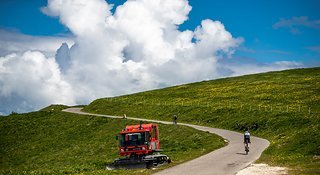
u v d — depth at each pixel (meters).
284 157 32.31
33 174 32.75
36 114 112.62
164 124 75.94
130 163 33.22
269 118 65.75
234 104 91.69
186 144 55.28
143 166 32.78
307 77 126.00
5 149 81.25
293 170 24.95
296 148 36.16
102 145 68.56
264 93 103.25
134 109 111.25
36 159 69.56
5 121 106.06
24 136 90.12
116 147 64.75
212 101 103.25
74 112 118.38
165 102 114.81
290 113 66.50
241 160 32.59
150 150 36.28
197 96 118.19
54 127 94.81
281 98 91.19
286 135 50.38
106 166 34.03
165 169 30.00
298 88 103.31
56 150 74.44
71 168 35.25
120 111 112.88
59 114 109.69
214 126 75.50
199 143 53.38
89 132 85.06
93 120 94.19
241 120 71.12
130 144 35.62
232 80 147.88
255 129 64.19
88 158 58.72
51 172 33.16
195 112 90.62
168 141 61.03
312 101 81.88
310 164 27.16
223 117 79.06
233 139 53.47
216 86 134.25
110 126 85.62
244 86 123.19
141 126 36.66
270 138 54.69
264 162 30.34
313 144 35.25
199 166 30.28
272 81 126.25
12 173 34.34
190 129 66.19
